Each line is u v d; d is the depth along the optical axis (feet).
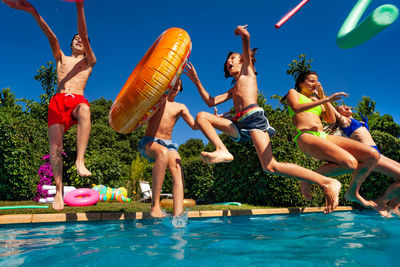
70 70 14.49
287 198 23.54
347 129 15.61
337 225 13.38
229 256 7.07
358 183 12.28
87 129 13.65
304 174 10.67
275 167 11.11
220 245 8.43
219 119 12.62
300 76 13.80
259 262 6.52
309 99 12.83
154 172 13.88
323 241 9.18
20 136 28.27
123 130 13.26
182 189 14.20
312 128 12.00
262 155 11.31
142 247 8.08
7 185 27.07
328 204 10.02
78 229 11.55
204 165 33.04
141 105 12.06
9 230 11.22
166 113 14.83
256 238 9.70
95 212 14.51
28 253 7.30
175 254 7.25
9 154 27.25
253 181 25.62
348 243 8.84
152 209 14.10
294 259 6.81
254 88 12.66
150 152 14.28
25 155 28.14
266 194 24.91
